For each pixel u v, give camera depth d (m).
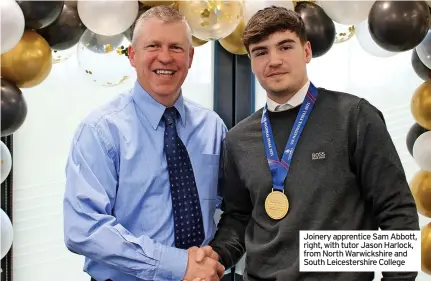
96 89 2.86
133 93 1.86
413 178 2.20
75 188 1.72
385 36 1.84
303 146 1.61
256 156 1.69
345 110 1.59
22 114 1.86
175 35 1.75
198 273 1.67
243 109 3.10
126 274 1.78
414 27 1.81
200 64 3.06
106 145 1.76
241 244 1.84
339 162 1.57
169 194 1.80
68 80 2.79
